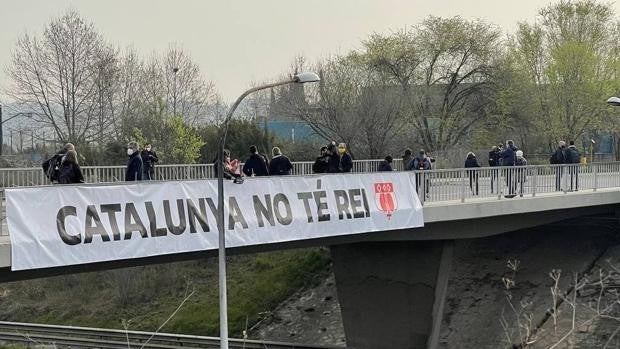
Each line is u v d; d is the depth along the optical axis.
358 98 49.97
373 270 26.17
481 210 23.44
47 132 48.03
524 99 54.12
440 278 25.02
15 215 13.04
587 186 28.78
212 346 28.73
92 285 41.50
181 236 15.59
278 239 17.55
